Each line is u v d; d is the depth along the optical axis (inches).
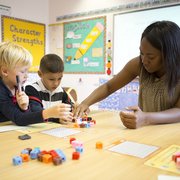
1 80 38.4
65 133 28.3
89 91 103.0
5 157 19.8
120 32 91.6
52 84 50.5
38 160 19.1
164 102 39.8
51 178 15.9
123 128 31.6
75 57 106.7
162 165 18.6
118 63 93.3
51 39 114.3
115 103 93.9
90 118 36.8
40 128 31.0
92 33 100.0
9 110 34.8
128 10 88.9
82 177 16.2
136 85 87.7
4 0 96.3
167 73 36.8
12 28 100.0
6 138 25.8
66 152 21.3
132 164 18.7
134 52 88.8
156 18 82.4
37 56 110.4
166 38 34.5
